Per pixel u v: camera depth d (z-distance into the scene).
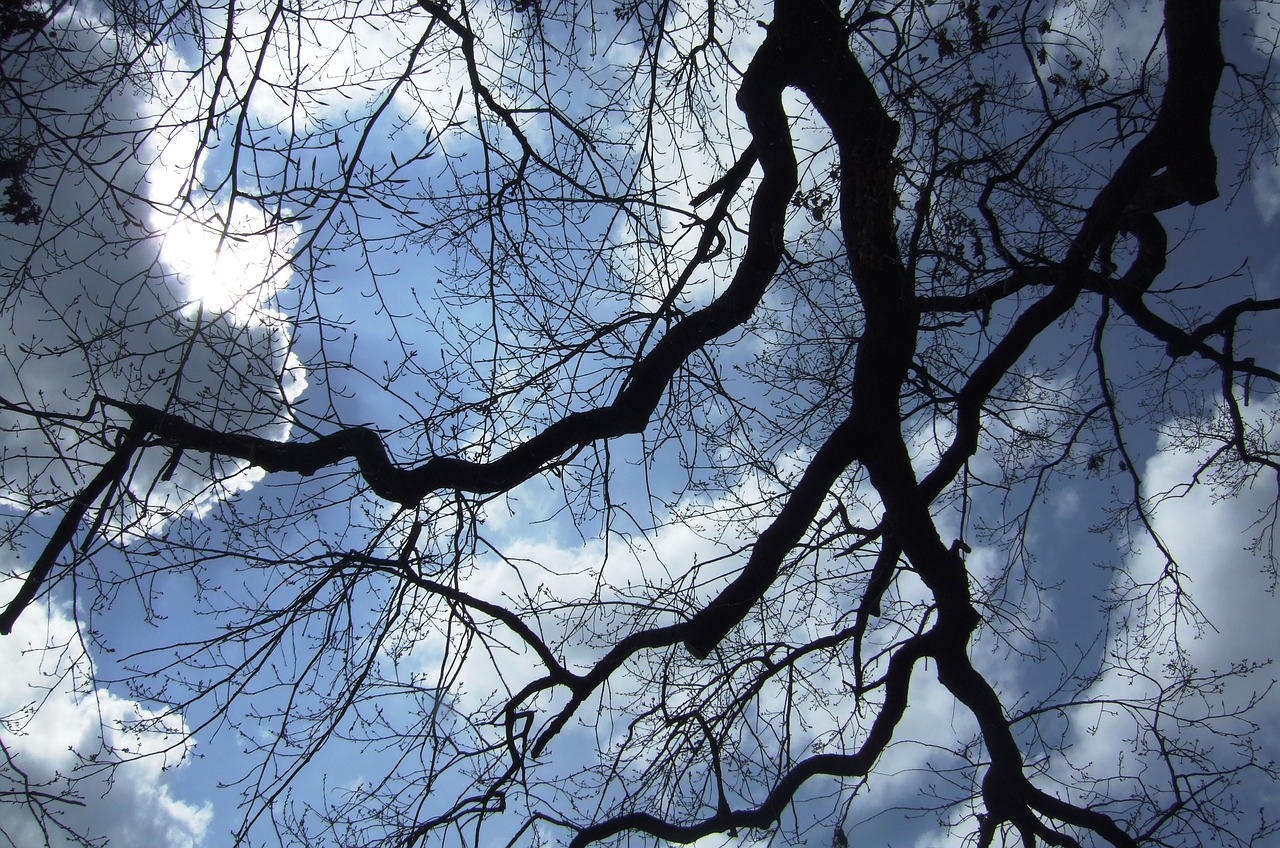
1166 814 6.75
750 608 6.37
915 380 6.87
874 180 4.92
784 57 5.23
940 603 6.93
